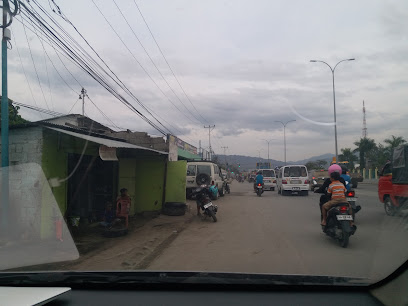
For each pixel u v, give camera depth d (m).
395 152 10.91
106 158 8.14
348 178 9.80
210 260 6.08
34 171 7.90
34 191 7.82
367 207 13.79
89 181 10.39
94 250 7.02
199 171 18.52
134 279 3.24
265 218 11.48
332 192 7.61
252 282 3.20
